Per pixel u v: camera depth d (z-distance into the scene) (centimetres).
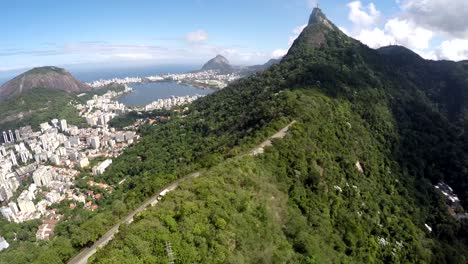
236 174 5459
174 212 4094
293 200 6172
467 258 8075
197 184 4875
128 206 5947
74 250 4684
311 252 5044
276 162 6781
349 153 9125
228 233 4069
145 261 3244
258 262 4209
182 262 3438
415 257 7000
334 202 6850
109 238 4994
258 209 5047
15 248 8662
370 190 8438
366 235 6744
